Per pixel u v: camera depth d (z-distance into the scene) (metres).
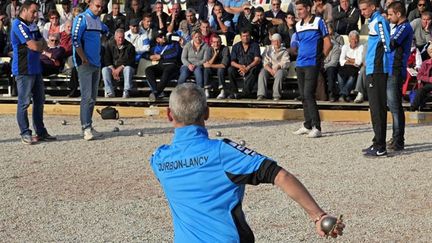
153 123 15.40
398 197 8.95
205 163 4.22
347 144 12.43
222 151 4.22
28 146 12.66
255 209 8.48
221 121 15.62
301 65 13.08
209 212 4.21
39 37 12.62
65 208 8.69
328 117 15.43
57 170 10.73
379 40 10.91
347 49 15.56
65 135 13.78
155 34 17.48
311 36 12.81
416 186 9.44
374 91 11.06
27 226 8.02
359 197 8.96
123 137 13.52
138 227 7.92
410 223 7.91
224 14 18.00
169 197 4.35
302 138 13.16
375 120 11.14
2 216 8.39
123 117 16.48
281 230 7.71
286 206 8.59
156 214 8.41
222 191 4.21
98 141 13.11
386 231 7.66
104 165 11.05
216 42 16.34
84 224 8.05
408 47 11.16
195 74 16.36
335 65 15.52
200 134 4.34
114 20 18.55
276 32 16.50
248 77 16.14
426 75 14.90
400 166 10.59
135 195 9.26
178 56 16.80
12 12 18.91
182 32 17.62
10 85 17.47
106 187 9.68
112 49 17.00
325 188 9.40
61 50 17.47
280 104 15.91
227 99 16.20
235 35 17.89
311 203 4.04
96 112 16.48
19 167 10.95
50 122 15.65
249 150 4.23
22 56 12.48
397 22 11.02
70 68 17.58
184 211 4.26
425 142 12.41
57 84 17.84
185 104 4.32
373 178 9.89
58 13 18.20
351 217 8.16
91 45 12.88
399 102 11.45
